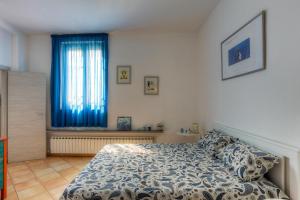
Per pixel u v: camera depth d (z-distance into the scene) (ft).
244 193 5.29
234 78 8.51
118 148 9.61
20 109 13.28
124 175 6.29
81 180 5.94
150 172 6.54
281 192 5.34
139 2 9.87
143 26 13.01
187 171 6.59
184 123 14.24
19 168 12.10
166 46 14.21
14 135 13.15
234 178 5.96
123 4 10.07
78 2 9.84
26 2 9.80
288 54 5.37
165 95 14.24
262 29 6.39
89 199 5.28
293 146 5.25
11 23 12.39
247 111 7.50
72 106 14.12
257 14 6.72
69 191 5.40
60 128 14.17
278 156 5.68
